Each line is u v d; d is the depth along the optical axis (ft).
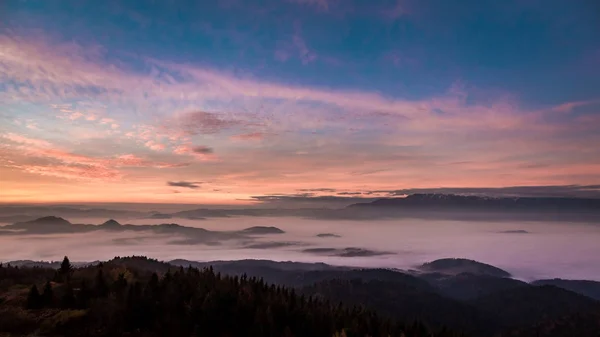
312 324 170.81
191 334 141.08
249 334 148.25
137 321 140.15
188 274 195.83
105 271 192.85
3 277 182.91
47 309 141.79
